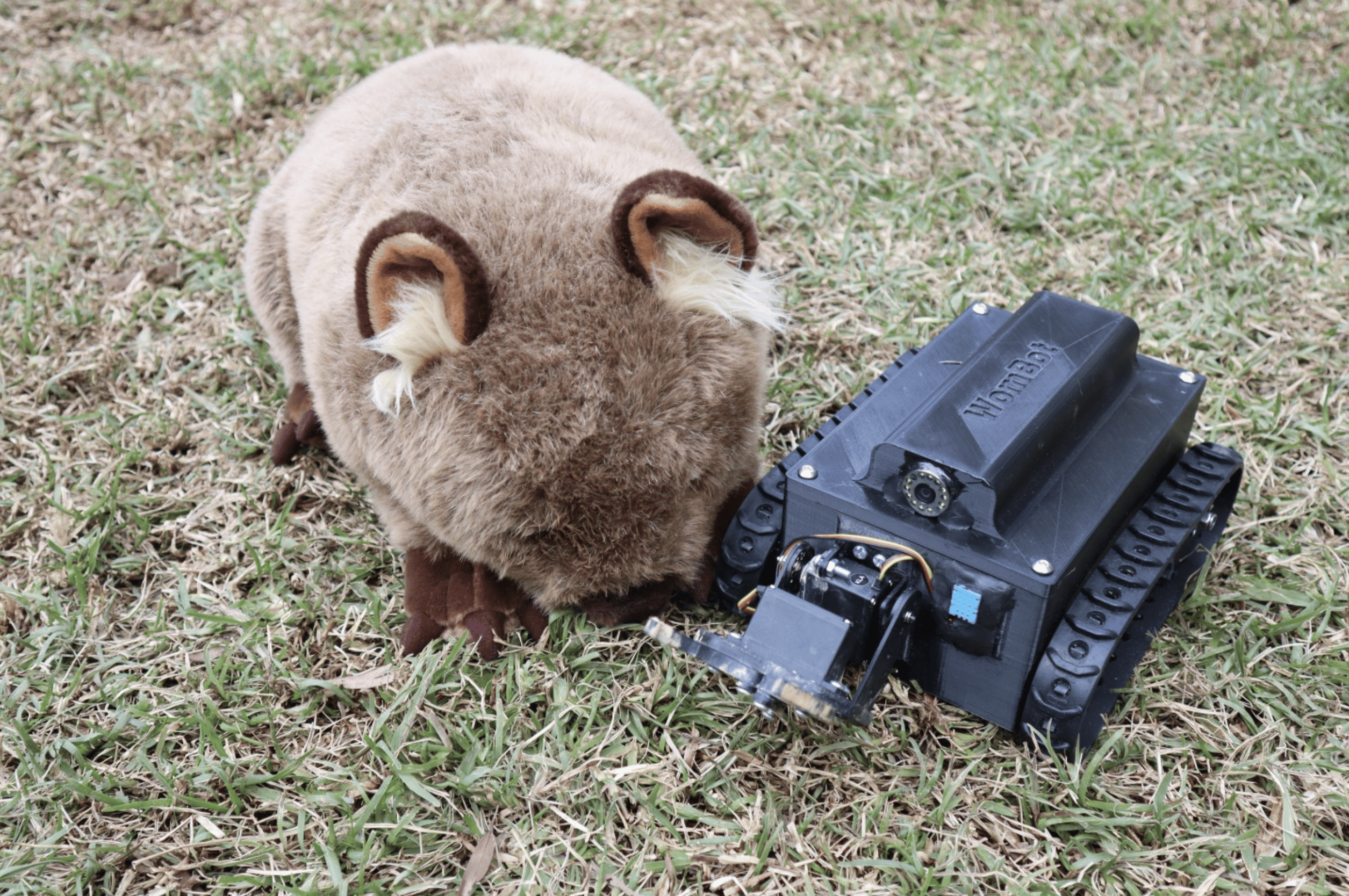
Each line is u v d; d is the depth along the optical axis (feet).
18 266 3.36
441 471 2.27
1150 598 2.51
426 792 2.26
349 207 2.51
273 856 2.21
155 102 3.93
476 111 2.56
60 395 3.05
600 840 2.23
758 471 2.62
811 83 3.99
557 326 2.24
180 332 3.19
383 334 2.24
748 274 2.39
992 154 3.69
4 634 2.56
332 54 4.15
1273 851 2.20
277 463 2.86
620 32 4.26
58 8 4.39
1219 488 2.44
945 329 2.64
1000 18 4.27
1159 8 4.25
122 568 2.67
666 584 2.47
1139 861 2.20
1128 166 3.60
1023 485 2.22
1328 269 3.27
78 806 2.29
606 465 2.26
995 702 2.31
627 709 2.39
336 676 2.48
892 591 2.25
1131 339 2.43
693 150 3.69
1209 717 2.37
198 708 2.40
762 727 2.37
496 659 2.47
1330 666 2.41
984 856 2.20
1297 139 3.61
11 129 3.76
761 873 2.18
